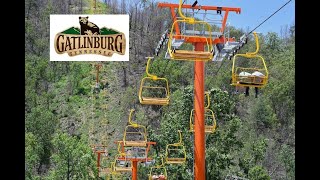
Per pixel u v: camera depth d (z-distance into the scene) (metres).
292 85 52.50
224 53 12.55
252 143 40.56
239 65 60.75
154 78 14.34
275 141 49.50
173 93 55.62
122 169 26.61
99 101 69.31
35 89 65.75
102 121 63.69
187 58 8.92
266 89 53.97
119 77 76.12
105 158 48.94
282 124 51.59
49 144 44.19
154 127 57.47
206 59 9.08
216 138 32.91
